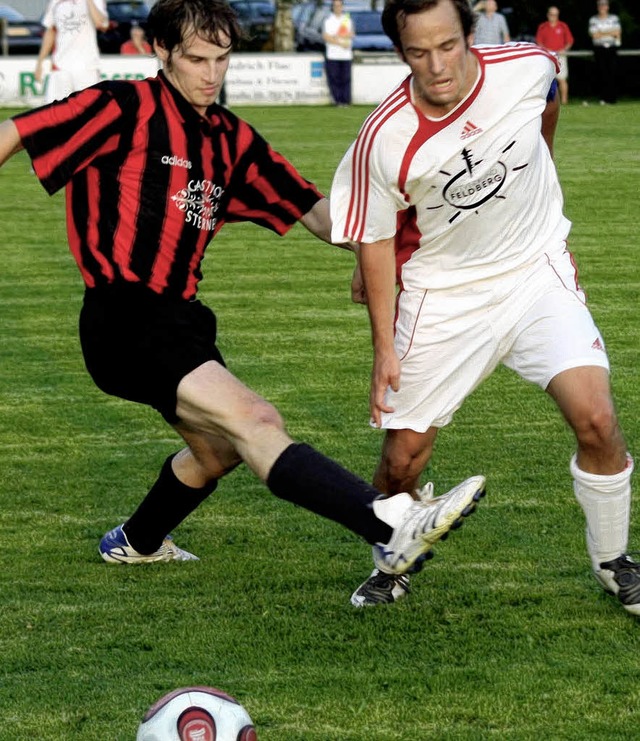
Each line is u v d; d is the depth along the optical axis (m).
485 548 11.59
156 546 11.29
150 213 9.82
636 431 15.13
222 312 21.89
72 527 12.32
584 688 8.82
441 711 8.51
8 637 9.77
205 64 9.61
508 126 9.36
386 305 9.84
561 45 70.88
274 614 10.19
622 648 9.48
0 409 16.44
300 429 15.41
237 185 10.39
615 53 69.50
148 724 7.33
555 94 10.14
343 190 9.73
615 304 22.02
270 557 11.54
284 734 8.20
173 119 9.78
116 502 13.02
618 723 8.33
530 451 14.49
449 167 9.36
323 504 8.70
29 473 13.95
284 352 19.19
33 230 30.56
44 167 9.47
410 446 10.41
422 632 9.80
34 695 8.79
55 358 19.05
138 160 9.76
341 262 26.59
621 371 17.84
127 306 9.77
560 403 9.62
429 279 10.09
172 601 10.50
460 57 8.90
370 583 10.45
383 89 69.94
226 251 27.92
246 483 13.70
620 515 9.91
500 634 9.73
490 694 8.74
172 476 10.95
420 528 8.31
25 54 74.50
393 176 9.38
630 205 33.03
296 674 9.09
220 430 9.30
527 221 9.96
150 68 64.25
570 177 38.16
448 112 9.23
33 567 11.31
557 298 9.94
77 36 37.25
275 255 27.44
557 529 12.06
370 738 8.15
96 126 9.55
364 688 8.84
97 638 9.75
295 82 69.31
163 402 9.61
